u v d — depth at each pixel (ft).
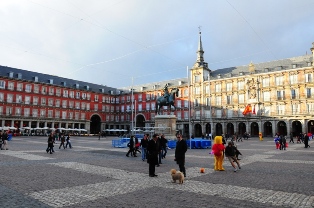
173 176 29.96
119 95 301.22
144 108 276.82
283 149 83.05
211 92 230.48
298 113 187.73
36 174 34.58
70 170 38.19
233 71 229.25
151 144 34.30
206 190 26.43
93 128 291.58
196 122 234.58
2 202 21.50
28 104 225.35
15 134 192.95
